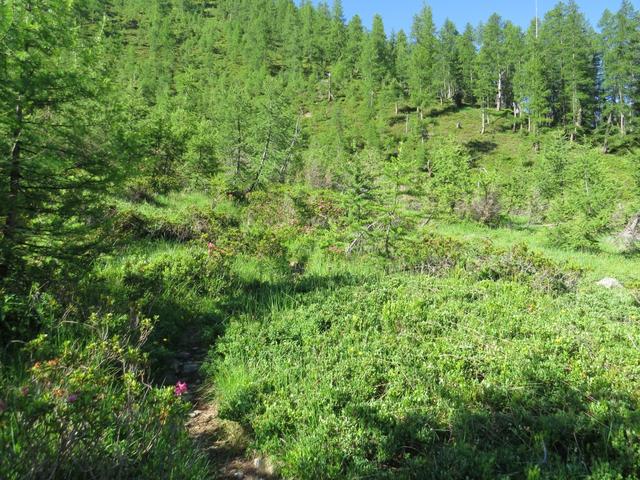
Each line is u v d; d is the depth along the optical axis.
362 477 3.46
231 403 4.50
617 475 3.16
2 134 4.82
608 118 72.56
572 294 8.91
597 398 4.39
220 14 147.50
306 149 54.91
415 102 85.50
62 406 2.98
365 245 12.05
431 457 3.64
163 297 7.09
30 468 2.62
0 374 3.82
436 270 10.48
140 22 126.94
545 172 32.53
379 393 4.78
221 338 6.14
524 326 6.40
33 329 4.94
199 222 12.83
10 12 4.55
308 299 7.80
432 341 5.94
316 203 17.06
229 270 9.09
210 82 96.12
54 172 5.12
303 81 99.06
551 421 3.90
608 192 20.23
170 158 23.48
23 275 5.29
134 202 15.95
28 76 4.86
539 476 3.22
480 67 84.69
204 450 3.98
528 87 75.75
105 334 4.80
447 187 25.31
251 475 3.75
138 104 23.31
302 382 4.84
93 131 5.48
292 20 123.56
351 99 95.44
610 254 18.81
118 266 7.86
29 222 5.15
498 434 3.92
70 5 5.21
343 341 5.95
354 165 12.66
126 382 3.75
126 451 3.09
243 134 25.02
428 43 95.75
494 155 69.19
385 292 8.09
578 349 5.68
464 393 4.54
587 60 75.81
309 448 3.73
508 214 30.42
